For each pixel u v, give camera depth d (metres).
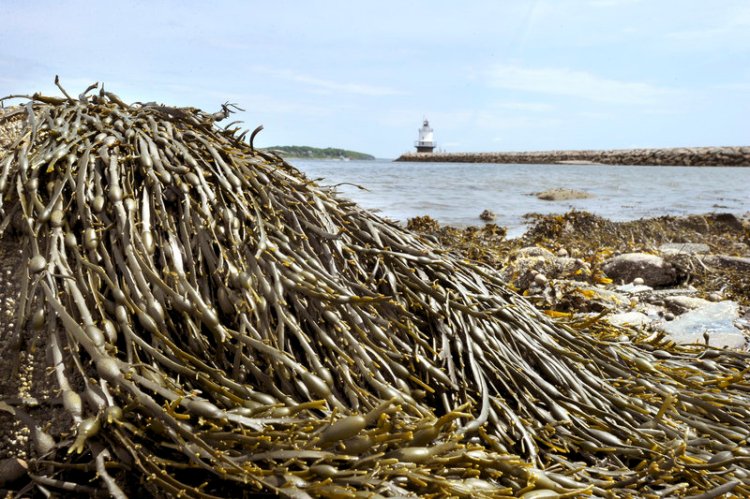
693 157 72.44
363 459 1.64
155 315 1.94
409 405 1.96
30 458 1.80
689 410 2.46
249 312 2.05
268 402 1.81
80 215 2.11
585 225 10.09
